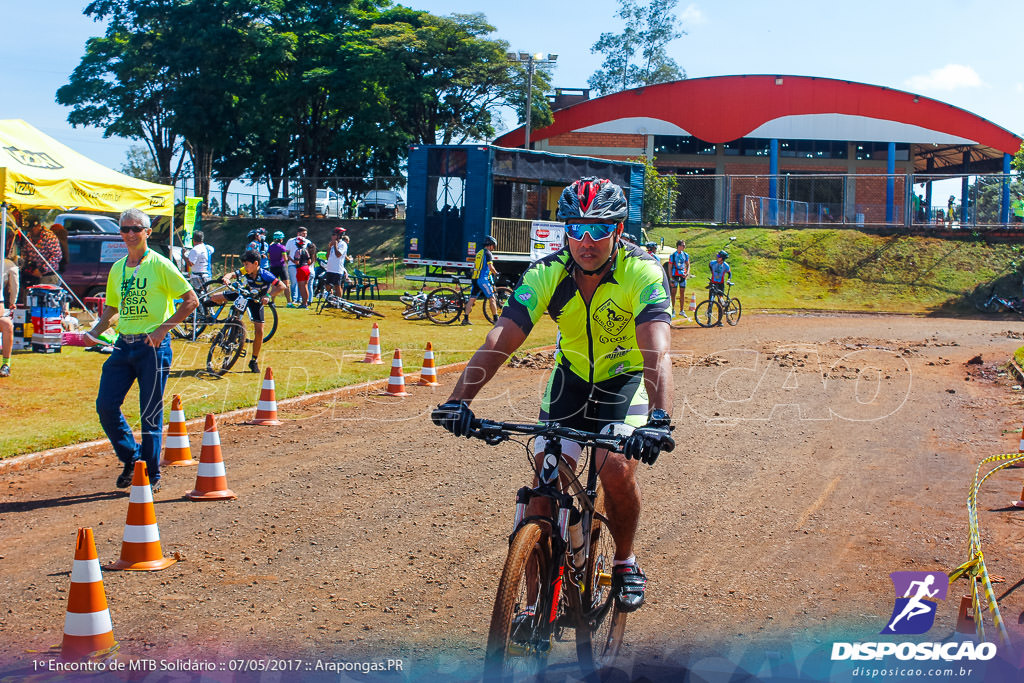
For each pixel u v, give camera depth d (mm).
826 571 4980
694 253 37094
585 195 3443
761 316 26609
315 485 6582
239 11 45562
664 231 39469
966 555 5297
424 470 7102
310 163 49969
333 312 19812
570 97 54250
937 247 35438
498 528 5664
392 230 43125
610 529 3684
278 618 4199
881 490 6773
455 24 45344
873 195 49000
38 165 12742
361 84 44312
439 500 6262
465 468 7203
